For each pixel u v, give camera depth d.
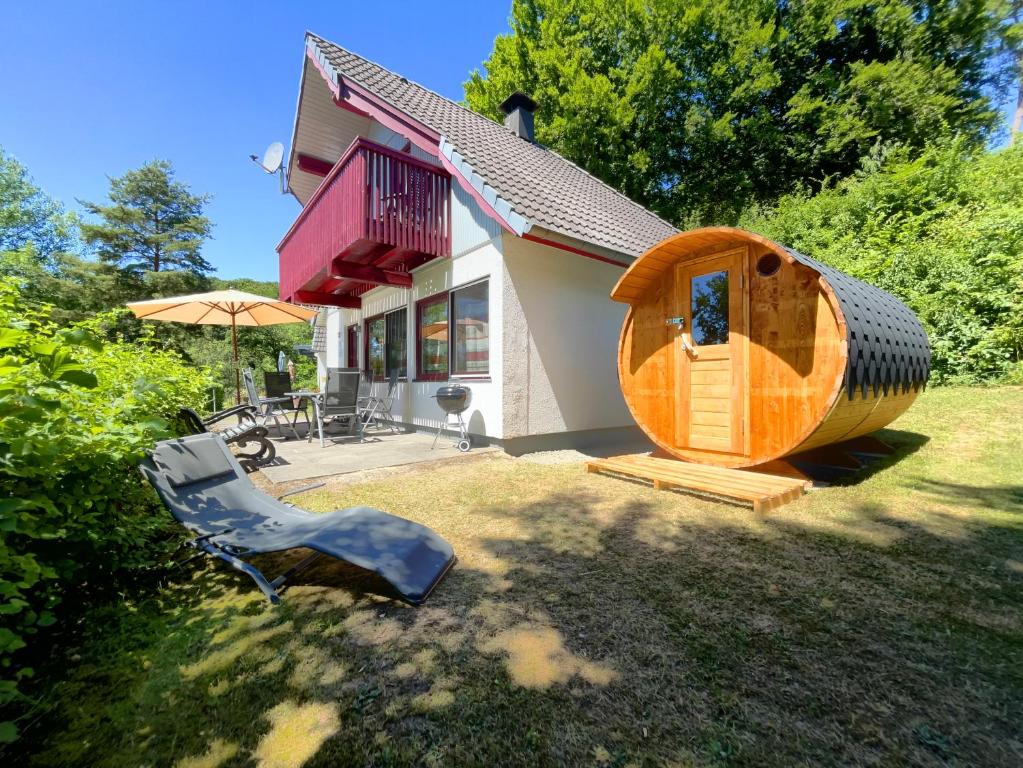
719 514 3.43
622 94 17.44
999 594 2.15
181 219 27.36
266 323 10.68
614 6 17.22
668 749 1.34
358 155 6.27
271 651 1.88
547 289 6.54
